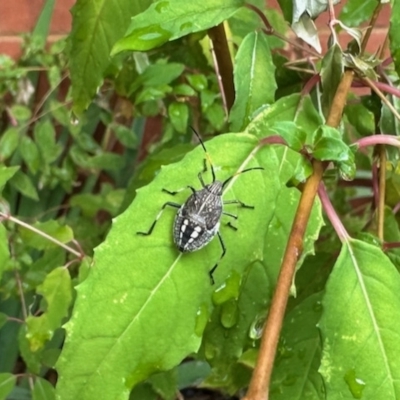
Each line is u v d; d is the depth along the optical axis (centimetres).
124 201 17
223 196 10
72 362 9
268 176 10
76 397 9
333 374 9
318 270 14
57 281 16
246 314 11
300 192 10
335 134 9
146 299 9
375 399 9
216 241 9
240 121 12
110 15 13
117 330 9
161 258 9
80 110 14
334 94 11
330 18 11
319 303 12
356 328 9
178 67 17
